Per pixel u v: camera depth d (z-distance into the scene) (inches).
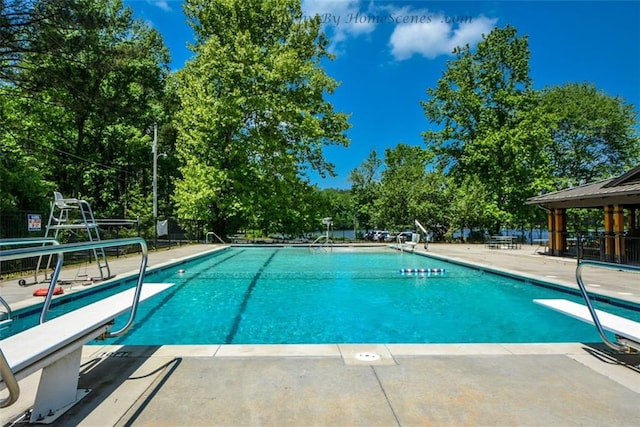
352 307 261.1
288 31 918.4
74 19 522.6
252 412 86.7
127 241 123.0
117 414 85.7
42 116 848.9
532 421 82.8
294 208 984.9
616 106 1166.3
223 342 189.9
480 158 1035.9
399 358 122.8
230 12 868.0
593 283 281.0
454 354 127.0
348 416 85.0
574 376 108.0
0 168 569.0
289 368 113.8
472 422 82.4
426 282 349.1
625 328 116.3
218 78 849.5
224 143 898.7
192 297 292.0
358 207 1605.6
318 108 960.9
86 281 282.5
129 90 971.3
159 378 106.2
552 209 581.3
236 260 546.6
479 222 978.1
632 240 438.9
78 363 94.9
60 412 86.5
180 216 864.9
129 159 1080.2
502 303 270.8
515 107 1061.8
